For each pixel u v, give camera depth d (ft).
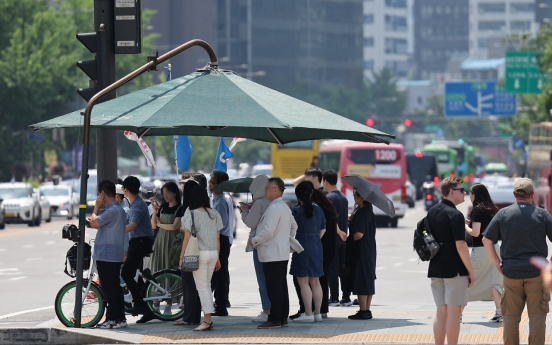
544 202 318.86
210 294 91.25
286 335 87.97
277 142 110.22
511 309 74.28
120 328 92.79
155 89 93.25
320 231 97.40
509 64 421.18
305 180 97.30
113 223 92.43
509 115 529.86
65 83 501.56
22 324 100.94
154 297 96.89
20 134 509.76
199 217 90.48
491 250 74.59
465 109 534.78
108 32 97.45
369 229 100.17
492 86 531.09
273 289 92.17
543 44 462.19
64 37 531.09
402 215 313.94
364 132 90.02
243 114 87.25
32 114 495.82
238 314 106.11
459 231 75.56
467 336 86.58
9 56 478.59
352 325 94.43
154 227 104.47
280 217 91.50
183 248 90.63
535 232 73.20
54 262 187.32
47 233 288.10
